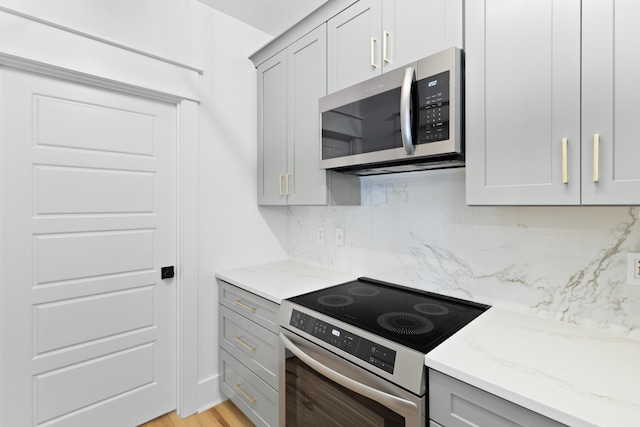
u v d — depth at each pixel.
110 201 1.76
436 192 1.60
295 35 1.90
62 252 1.61
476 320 1.25
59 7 1.51
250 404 1.82
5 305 1.47
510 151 1.04
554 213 1.24
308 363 1.29
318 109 1.73
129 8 1.73
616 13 0.85
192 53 1.99
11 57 1.42
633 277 1.07
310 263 2.34
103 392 1.75
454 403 0.91
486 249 1.43
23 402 1.52
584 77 0.90
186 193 1.97
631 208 1.07
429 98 1.20
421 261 1.67
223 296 2.08
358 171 1.76
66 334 1.63
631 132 0.83
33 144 1.53
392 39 1.37
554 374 0.86
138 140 1.85
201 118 2.06
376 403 1.08
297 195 1.93
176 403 2.02
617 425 0.67
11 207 1.48
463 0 1.16
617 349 1.00
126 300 1.82
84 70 1.59
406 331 1.15
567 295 1.21
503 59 1.05
